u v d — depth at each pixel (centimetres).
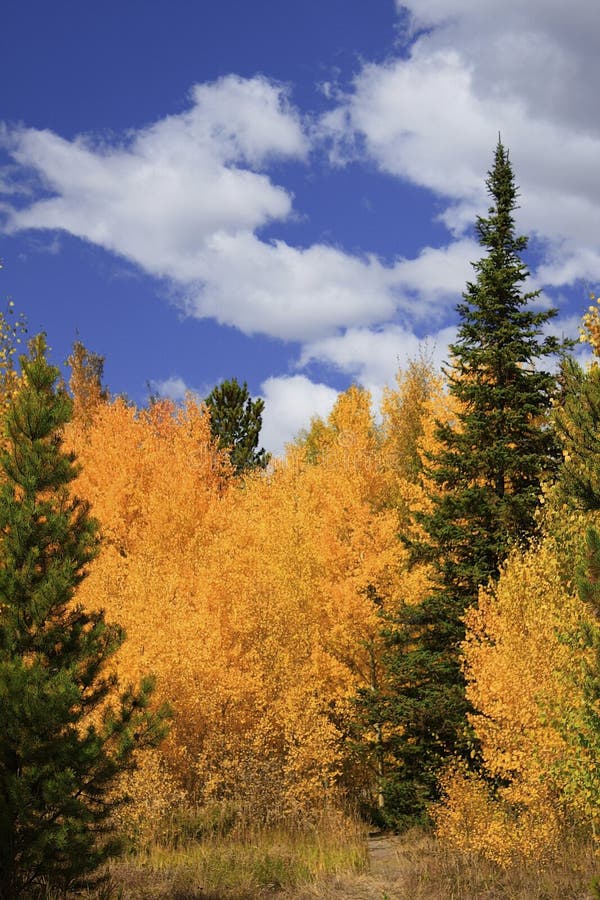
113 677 1323
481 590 1659
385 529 2327
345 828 2005
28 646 1237
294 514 2730
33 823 1100
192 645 2097
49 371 1413
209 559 2734
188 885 1434
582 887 1230
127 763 1260
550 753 1334
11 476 1347
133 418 4362
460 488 2042
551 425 1891
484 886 1381
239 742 2152
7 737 1121
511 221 2145
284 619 2331
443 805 1848
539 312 2045
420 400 3834
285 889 1484
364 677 2369
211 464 4172
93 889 1198
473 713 1855
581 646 1212
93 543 1349
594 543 937
